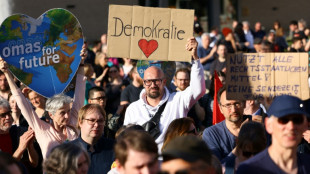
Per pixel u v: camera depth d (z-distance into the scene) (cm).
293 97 471
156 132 791
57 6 1948
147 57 780
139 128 647
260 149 582
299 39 1923
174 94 823
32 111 749
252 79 729
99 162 691
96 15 2173
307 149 780
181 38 777
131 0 1038
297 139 466
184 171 405
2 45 748
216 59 1584
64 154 546
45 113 787
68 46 789
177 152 408
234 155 617
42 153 736
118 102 1267
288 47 2511
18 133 785
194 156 407
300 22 2906
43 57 775
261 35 2617
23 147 734
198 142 420
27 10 1817
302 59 725
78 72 812
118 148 470
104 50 1878
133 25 779
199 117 959
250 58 729
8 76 753
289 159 477
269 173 475
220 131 723
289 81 728
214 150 707
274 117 470
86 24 2172
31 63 767
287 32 3475
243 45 2097
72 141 703
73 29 791
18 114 886
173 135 670
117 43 779
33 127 742
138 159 459
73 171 543
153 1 1852
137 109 820
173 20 777
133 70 1148
